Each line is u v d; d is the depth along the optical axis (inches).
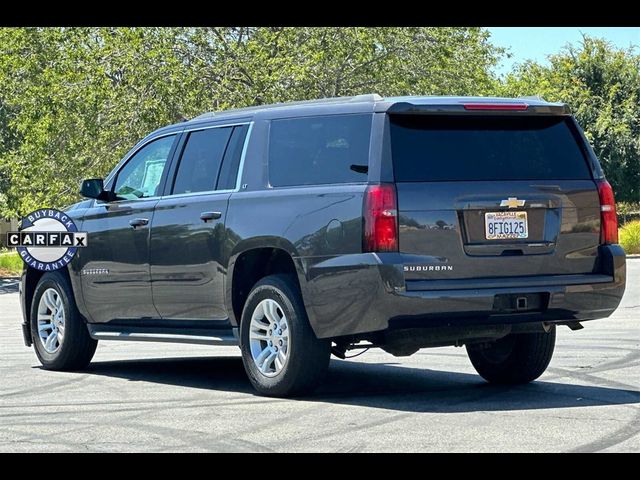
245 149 425.7
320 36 1865.2
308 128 405.4
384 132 379.6
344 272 376.5
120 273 472.4
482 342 407.2
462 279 377.4
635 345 568.4
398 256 370.6
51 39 1840.6
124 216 471.8
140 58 1706.4
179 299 446.0
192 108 1700.3
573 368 480.4
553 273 391.5
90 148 1769.2
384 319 370.3
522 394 409.4
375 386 437.7
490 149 389.1
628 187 2728.8
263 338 410.0
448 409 373.7
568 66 2829.7
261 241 404.5
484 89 2101.4
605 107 2738.7
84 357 505.7
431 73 1961.1
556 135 402.0
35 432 342.6
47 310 517.7
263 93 1722.4
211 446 315.9
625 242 1726.1
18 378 482.0
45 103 1775.3
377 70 1889.8
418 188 375.6
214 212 427.5
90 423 358.6
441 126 386.0
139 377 483.5
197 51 1770.4
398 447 307.7
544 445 307.3
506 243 383.6
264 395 413.7
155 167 470.0
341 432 333.4
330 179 391.2
